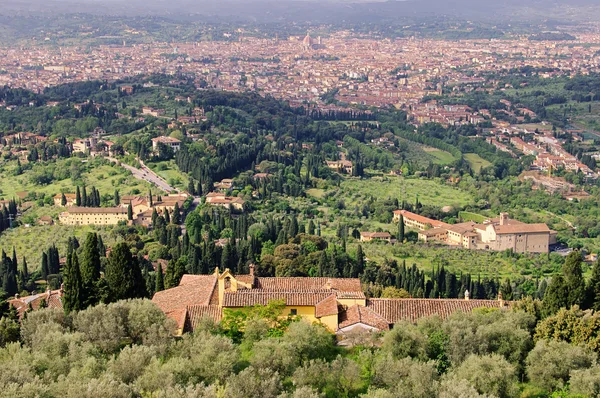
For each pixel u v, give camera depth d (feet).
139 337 459.73
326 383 396.57
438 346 433.48
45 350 417.90
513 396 393.09
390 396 370.94
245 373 375.86
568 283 517.55
